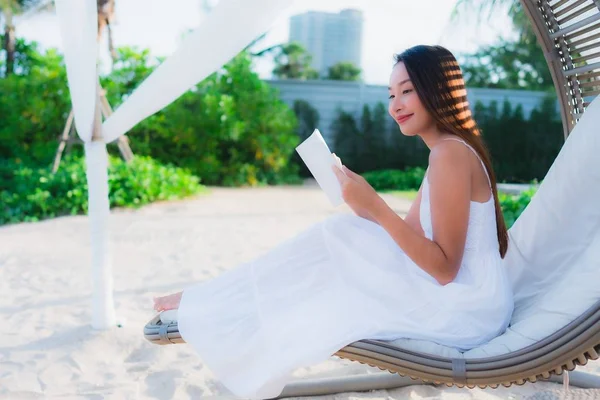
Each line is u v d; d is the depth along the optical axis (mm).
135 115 2906
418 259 1717
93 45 2721
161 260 5051
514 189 9844
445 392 2557
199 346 1844
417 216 1965
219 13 2152
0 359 2902
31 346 3072
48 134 11281
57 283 4324
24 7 12258
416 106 1854
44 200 7473
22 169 8945
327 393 2547
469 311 1795
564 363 1582
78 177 7898
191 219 7250
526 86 14219
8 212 7145
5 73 12320
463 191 1741
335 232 1892
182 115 11961
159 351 3035
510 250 2199
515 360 1620
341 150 14320
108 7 7422
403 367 1710
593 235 2029
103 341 3117
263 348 1787
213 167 11984
